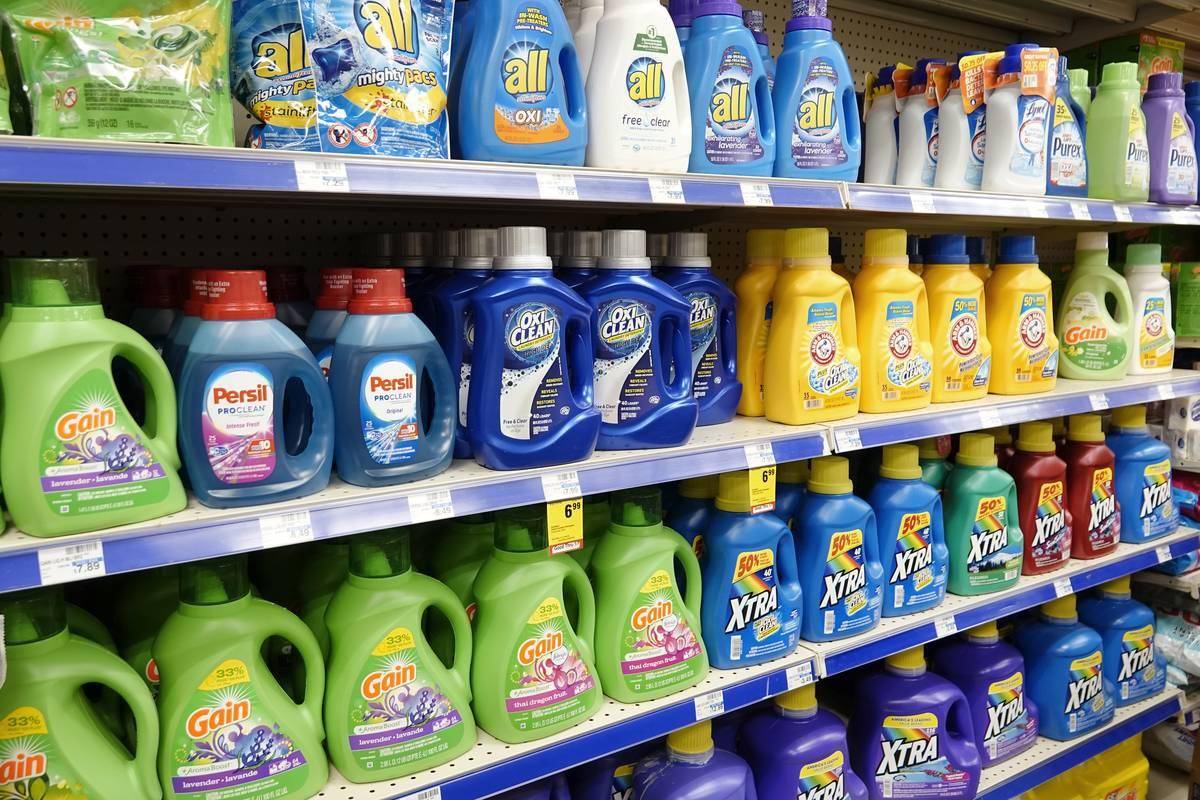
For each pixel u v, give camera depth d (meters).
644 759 1.73
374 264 1.69
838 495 1.80
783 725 1.80
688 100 1.51
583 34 1.52
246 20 1.19
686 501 1.78
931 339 1.98
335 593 1.37
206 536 1.11
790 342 1.72
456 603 1.38
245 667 1.21
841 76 1.71
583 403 1.46
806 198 1.59
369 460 1.27
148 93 1.04
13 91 1.06
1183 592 2.61
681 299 1.55
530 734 1.41
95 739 1.14
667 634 1.56
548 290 1.38
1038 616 2.31
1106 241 2.37
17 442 1.04
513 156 1.34
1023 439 2.20
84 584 1.56
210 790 1.19
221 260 1.71
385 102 1.20
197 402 1.15
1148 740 2.70
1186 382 2.41
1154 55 2.68
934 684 1.94
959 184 1.93
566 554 1.51
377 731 1.29
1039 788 2.27
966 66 1.89
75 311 1.07
